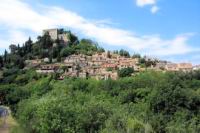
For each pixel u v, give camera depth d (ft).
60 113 226.58
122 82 422.41
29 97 438.40
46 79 561.02
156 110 261.03
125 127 206.69
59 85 436.35
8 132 342.23
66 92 336.08
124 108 261.85
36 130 263.29
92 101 266.16
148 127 204.64
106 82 415.85
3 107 562.66
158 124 222.89
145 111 256.93
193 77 479.82
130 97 318.45
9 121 420.77
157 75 533.14
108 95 352.69
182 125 222.28
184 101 258.16
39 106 258.57
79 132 218.79
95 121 220.64
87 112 225.97
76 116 225.56
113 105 271.69
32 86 502.38
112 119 211.41
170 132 215.92
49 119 224.33
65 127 220.43
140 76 524.93
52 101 247.09
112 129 205.46
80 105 247.91
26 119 295.28
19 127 332.80
